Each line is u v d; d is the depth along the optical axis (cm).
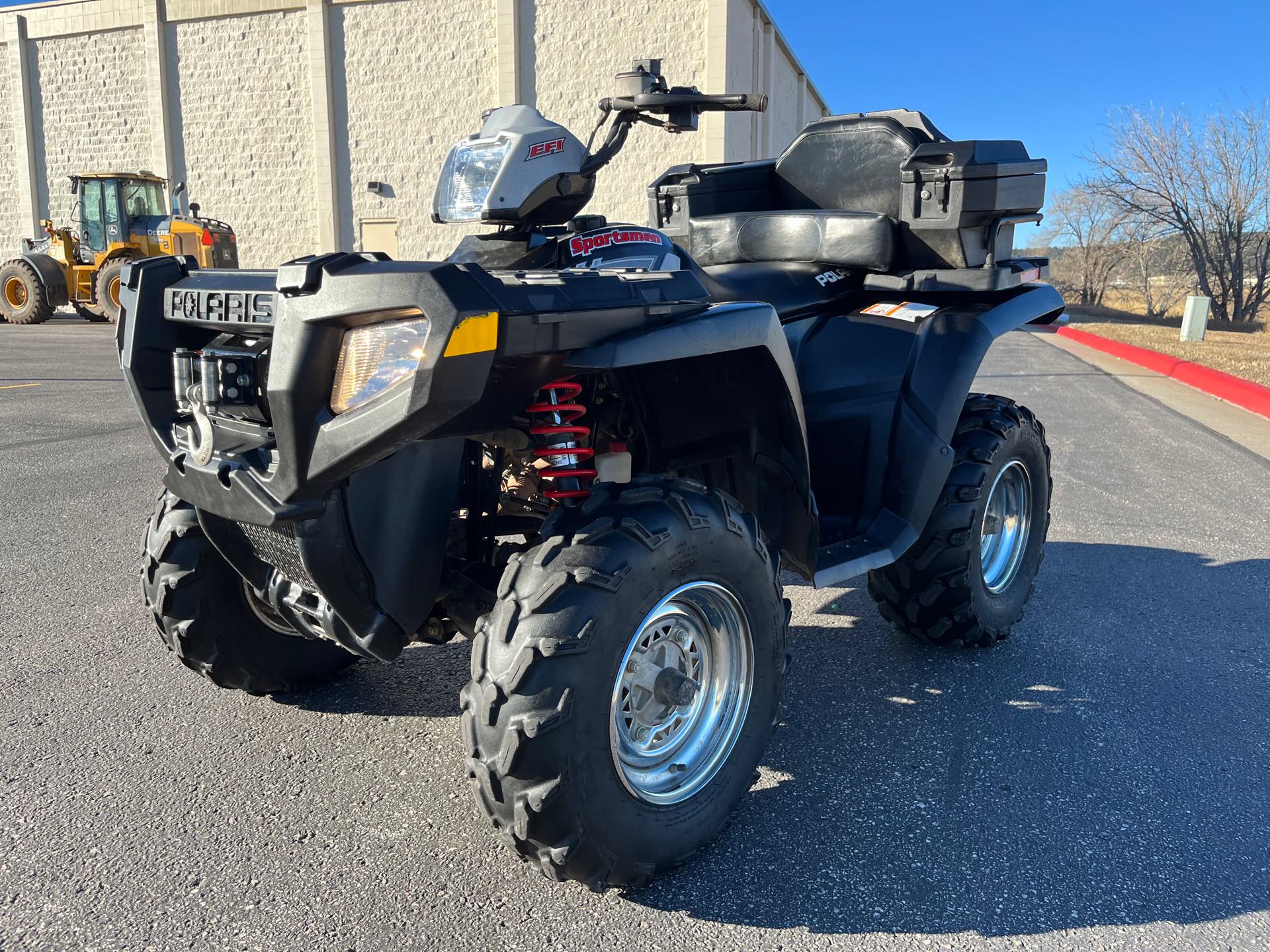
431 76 2311
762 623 235
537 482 261
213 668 290
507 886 219
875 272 365
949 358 326
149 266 231
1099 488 630
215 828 241
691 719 232
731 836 240
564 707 190
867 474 320
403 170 2378
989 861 229
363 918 206
